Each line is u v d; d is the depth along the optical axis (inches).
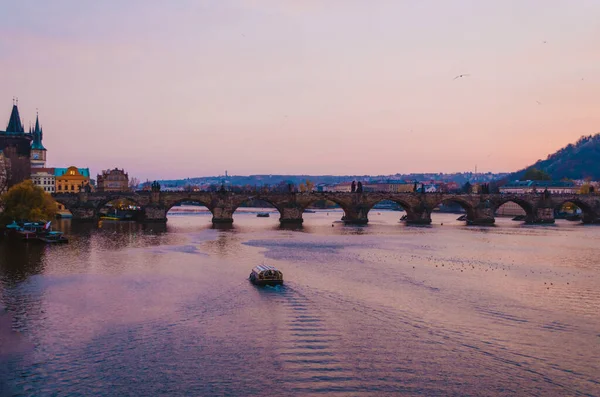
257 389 1557.6
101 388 1567.4
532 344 1900.8
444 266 3476.9
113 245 4596.5
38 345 1895.9
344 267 3425.2
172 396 1520.7
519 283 2915.8
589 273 3243.1
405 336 1983.3
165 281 2965.1
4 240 4837.6
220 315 2261.3
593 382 1598.2
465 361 1749.5
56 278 3034.0
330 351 1839.3
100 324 2135.8
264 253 4114.2
